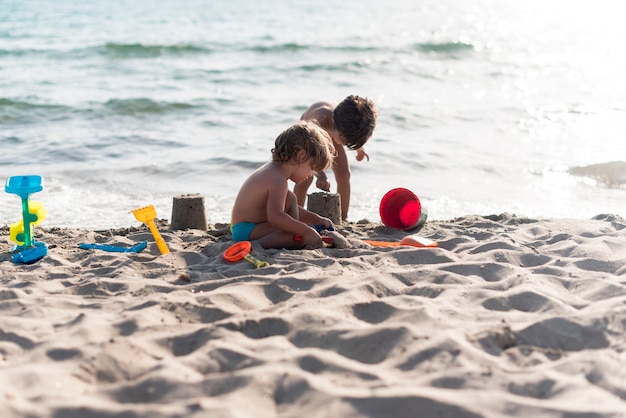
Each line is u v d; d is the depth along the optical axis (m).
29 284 3.83
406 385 2.48
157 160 9.20
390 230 5.39
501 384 2.49
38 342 2.88
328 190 5.60
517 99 13.93
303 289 3.66
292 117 12.23
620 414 2.24
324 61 19.30
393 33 26.75
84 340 2.87
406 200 5.51
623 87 15.14
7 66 17.88
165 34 25.25
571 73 17.36
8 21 29.50
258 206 4.73
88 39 23.42
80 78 16.27
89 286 3.73
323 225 5.00
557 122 11.72
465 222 5.77
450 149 9.88
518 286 3.57
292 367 2.61
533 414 2.25
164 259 4.39
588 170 8.80
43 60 18.94
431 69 18.27
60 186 8.05
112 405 2.32
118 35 24.78
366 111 5.07
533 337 2.93
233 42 22.45
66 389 2.45
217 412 2.26
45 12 34.03
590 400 2.35
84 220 6.82
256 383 2.46
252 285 3.64
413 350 2.75
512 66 18.81
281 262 4.23
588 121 11.77
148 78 16.39
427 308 3.24
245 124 11.68
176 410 2.27
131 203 7.50
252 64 18.61
